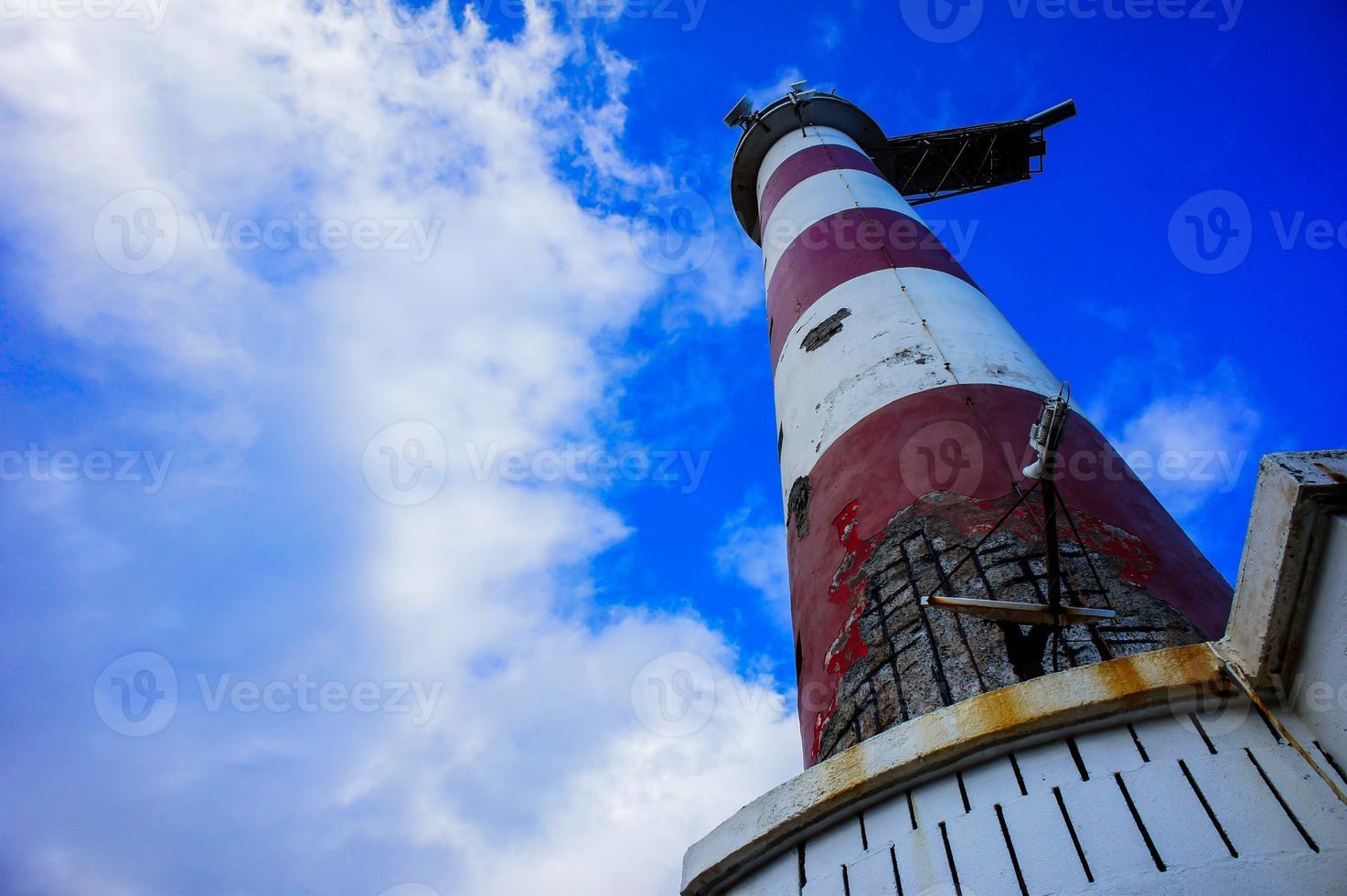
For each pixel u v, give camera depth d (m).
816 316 13.20
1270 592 4.95
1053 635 6.91
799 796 6.12
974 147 24.22
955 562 7.98
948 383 10.41
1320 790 4.66
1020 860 5.05
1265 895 4.41
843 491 9.80
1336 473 4.75
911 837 5.50
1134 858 4.80
